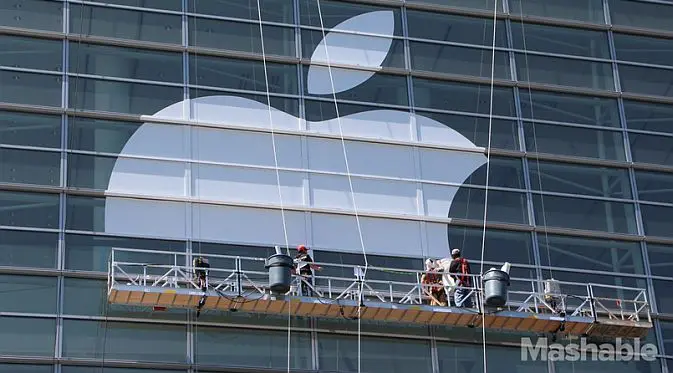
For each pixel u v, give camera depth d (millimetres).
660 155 70875
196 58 67250
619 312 65688
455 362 63469
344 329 62969
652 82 72750
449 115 68938
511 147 69062
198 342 61562
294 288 61500
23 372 59500
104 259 62438
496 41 71438
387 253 65312
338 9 70000
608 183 69500
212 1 68688
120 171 64250
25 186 62750
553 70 71562
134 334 61125
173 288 60250
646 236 68438
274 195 65375
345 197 66062
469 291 62500
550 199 68312
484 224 66875
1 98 64250
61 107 64625
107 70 65938
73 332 60625
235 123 66312
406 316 62375
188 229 63875
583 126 70438
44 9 66438
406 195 66750
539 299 64750
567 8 73375
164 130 65500
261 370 61469
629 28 73562
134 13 67375
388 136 67750
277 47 68438
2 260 61344
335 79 68375
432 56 70188
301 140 66750
